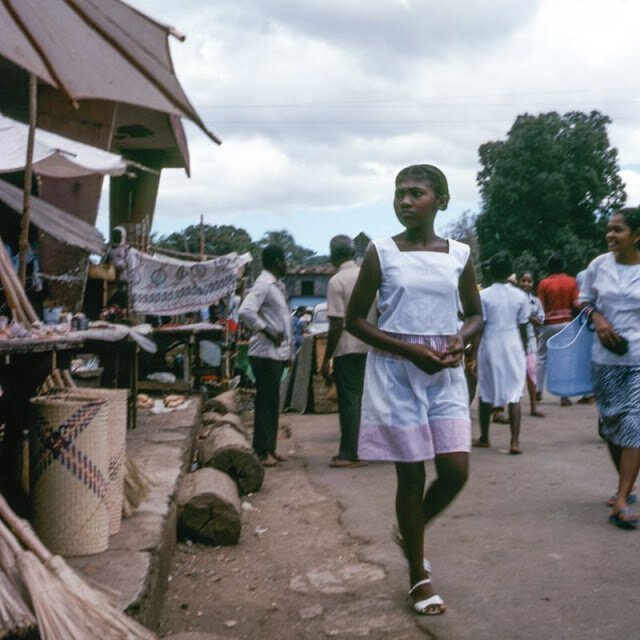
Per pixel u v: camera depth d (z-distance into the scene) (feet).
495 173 184.44
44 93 35.70
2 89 35.47
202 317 45.52
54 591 8.22
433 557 14.90
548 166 180.86
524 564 14.35
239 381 49.90
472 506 18.63
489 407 26.25
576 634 11.24
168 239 140.56
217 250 157.48
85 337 18.33
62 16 10.41
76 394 12.32
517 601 12.56
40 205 22.90
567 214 182.39
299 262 268.21
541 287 38.88
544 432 29.94
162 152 52.06
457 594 12.95
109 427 12.32
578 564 14.28
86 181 36.47
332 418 37.17
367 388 12.15
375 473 23.43
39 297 25.55
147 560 11.13
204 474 17.48
